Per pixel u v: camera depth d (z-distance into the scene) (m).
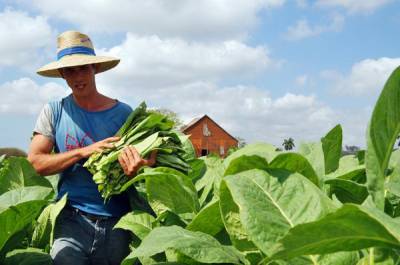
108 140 3.77
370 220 1.36
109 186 3.69
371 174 1.83
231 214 2.18
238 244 2.15
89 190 3.91
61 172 4.01
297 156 2.26
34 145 4.04
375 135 1.81
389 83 1.72
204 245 2.19
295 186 2.06
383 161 1.85
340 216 1.35
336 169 3.97
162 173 3.11
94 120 4.04
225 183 2.14
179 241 2.16
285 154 2.24
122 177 3.72
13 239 2.97
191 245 2.15
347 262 1.89
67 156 3.81
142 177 3.21
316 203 2.00
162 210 3.18
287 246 1.42
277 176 2.11
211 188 3.65
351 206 1.32
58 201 3.93
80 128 4.02
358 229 1.41
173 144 3.92
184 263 2.38
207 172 4.03
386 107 1.77
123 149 3.65
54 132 4.09
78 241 3.81
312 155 2.99
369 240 1.46
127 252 3.93
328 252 1.51
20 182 4.12
